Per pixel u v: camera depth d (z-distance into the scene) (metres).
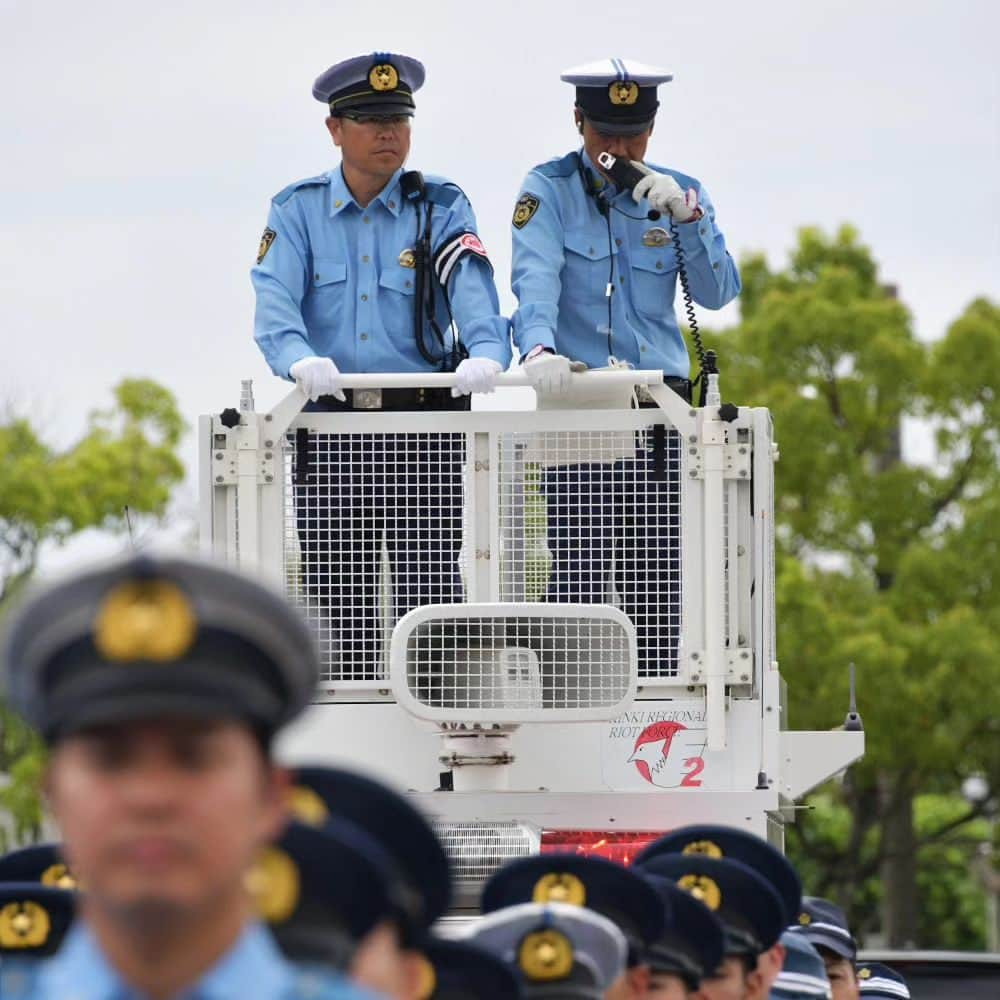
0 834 50.25
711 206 21.38
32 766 48.00
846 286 55.06
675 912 12.11
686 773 19.61
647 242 21.23
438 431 20.03
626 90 20.86
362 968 7.76
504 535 19.98
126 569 6.49
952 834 64.56
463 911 18.30
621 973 10.72
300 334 20.31
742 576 19.94
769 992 14.14
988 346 53.22
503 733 18.92
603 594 19.92
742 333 55.59
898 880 56.19
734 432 19.92
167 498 55.25
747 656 19.75
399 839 8.78
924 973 23.30
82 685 6.44
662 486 19.94
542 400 20.06
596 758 19.56
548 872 11.92
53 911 11.00
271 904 7.72
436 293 20.72
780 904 13.06
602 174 21.14
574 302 21.16
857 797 55.81
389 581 20.02
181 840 6.37
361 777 8.80
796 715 50.81
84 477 53.44
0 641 6.59
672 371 21.33
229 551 20.03
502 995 9.65
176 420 56.25
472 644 18.67
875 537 54.19
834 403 55.06
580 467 19.97
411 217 20.77
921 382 53.81
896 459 56.31
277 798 6.75
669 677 19.72
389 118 20.42
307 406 20.58
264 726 6.63
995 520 51.72
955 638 50.59
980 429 53.62
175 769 6.44
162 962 6.40
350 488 20.02
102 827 6.36
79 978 6.48
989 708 50.56
